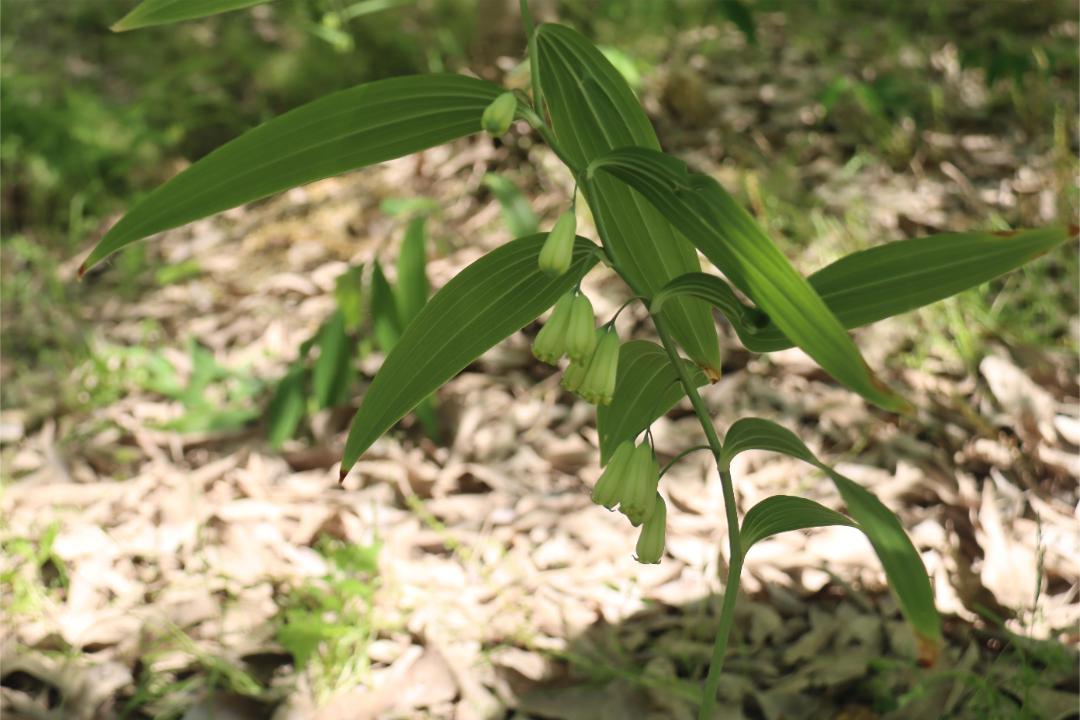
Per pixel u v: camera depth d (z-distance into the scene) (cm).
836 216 191
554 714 120
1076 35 247
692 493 143
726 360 165
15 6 296
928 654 88
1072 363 157
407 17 248
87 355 182
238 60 255
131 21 89
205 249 211
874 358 160
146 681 123
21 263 212
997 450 143
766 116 221
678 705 120
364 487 151
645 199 93
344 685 123
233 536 141
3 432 166
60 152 229
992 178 199
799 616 127
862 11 267
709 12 264
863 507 90
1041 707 117
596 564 134
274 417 159
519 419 160
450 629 126
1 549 141
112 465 158
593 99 92
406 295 155
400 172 219
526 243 91
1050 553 128
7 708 122
